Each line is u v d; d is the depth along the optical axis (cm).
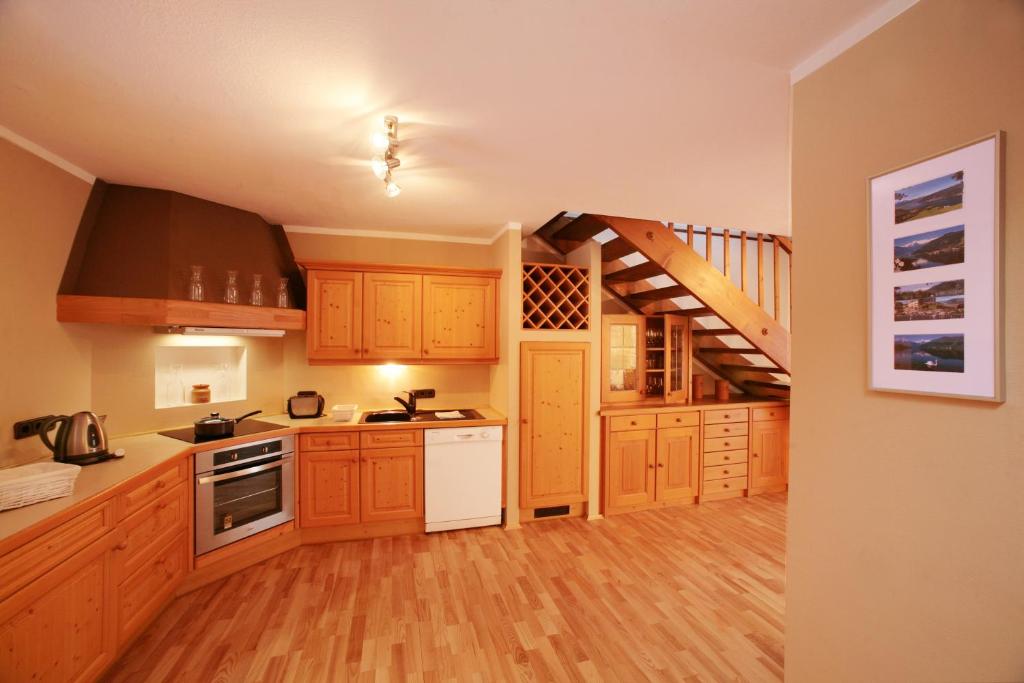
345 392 368
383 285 339
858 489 126
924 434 111
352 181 254
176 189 265
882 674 119
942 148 107
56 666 154
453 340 352
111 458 221
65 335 230
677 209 308
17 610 139
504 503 342
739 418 405
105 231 247
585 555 295
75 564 162
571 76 153
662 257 345
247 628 217
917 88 112
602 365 398
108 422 258
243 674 186
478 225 354
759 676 187
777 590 253
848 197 130
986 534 99
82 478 192
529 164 230
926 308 109
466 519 332
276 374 351
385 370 375
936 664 107
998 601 97
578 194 277
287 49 138
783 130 194
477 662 195
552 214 321
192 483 248
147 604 208
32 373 209
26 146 201
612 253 386
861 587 125
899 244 115
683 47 138
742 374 468
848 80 130
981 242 99
